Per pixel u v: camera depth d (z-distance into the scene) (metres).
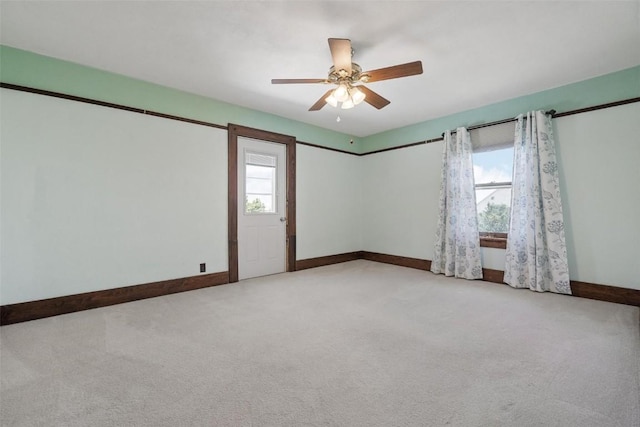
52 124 2.63
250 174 4.07
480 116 3.94
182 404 1.45
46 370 1.74
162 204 3.26
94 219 2.84
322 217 4.95
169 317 2.61
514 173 3.51
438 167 4.41
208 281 3.61
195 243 3.51
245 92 3.45
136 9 2.02
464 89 3.37
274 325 2.44
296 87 3.30
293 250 4.50
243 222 3.99
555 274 3.23
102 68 2.86
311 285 3.70
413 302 3.03
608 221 3.00
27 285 2.53
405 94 3.52
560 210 3.21
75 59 2.69
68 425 1.31
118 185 2.97
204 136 3.57
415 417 1.37
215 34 2.31
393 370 1.76
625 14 2.08
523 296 3.20
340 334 2.27
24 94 2.52
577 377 1.67
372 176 5.38
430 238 4.52
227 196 3.78
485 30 2.26
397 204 4.97
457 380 1.66
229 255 3.80
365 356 1.93
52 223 2.64
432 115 4.29
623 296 2.91
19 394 1.52
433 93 3.49
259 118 4.09
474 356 1.92
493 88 3.34
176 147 3.35
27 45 2.45
